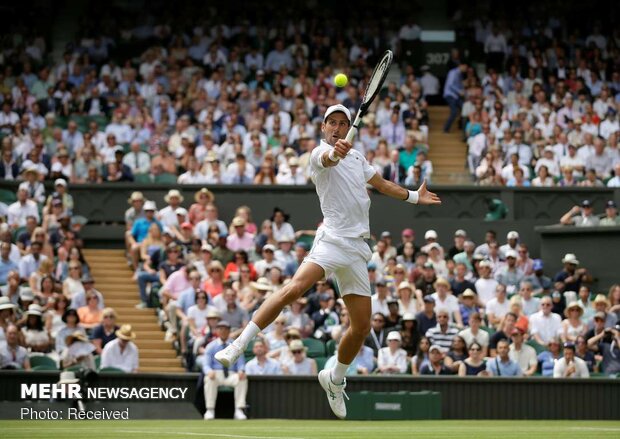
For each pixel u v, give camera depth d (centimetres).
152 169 3241
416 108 3588
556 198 3141
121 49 4088
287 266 2645
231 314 2367
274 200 3095
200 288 2498
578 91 3803
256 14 4159
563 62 3975
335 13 4225
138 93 3719
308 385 2117
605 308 2431
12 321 2192
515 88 3803
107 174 3256
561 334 2402
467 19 4278
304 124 3444
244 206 3091
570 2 4234
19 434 1248
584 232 2889
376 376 2117
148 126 3491
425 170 3256
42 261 2530
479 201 3173
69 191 3112
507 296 2634
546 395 2134
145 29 4128
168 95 3719
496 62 4062
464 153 3612
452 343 2238
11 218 2852
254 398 2117
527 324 2439
